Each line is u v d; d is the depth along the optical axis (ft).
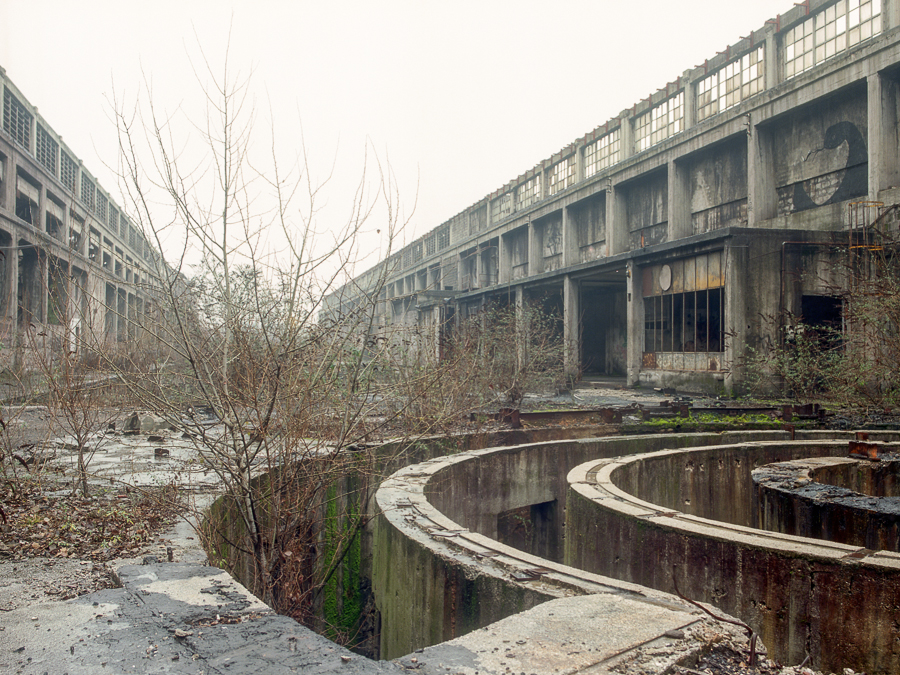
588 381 89.71
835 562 15.48
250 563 23.16
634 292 78.54
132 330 18.53
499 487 33.27
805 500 22.12
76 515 19.03
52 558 15.31
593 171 124.26
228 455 17.88
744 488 34.06
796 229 71.26
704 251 67.26
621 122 114.62
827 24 77.87
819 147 77.36
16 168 97.35
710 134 90.22
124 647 8.71
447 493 28.68
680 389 70.13
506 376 53.01
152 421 34.81
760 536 17.71
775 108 80.23
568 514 24.71
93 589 13.12
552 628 9.57
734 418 46.16
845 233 63.82
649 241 106.22
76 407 23.81
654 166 101.24
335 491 28.81
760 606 16.69
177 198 16.21
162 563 12.76
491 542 17.39
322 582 22.67
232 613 9.94
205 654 8.42
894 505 20.76
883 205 64.18
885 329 47.60
